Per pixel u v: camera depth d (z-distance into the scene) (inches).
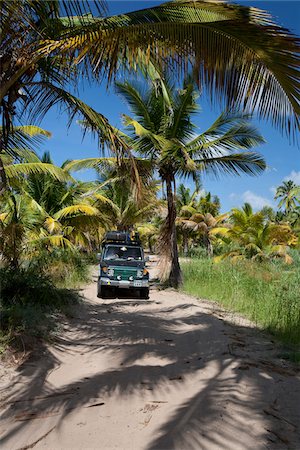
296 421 144.1
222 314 368.5
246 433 134.0
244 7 192.2
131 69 264.1
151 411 152.0
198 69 213.9
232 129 549.3
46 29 232.5
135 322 329.1
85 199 1019.3
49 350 234.1
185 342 263.4
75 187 866.1
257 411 151.2
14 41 221.8
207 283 541.0
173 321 335.9
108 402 160.4
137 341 264.8
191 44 208.2
